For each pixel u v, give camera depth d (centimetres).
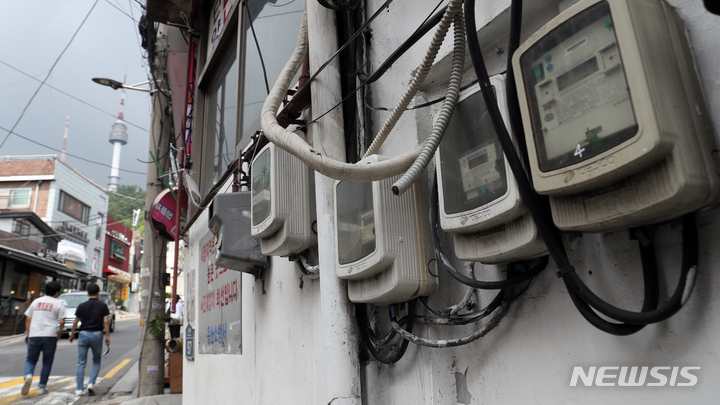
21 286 2566
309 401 238
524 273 131
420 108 189
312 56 221
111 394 752
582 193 102
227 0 488
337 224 192
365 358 204
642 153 87
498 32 157
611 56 95
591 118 97
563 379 127
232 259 294
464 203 133
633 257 115
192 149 566
